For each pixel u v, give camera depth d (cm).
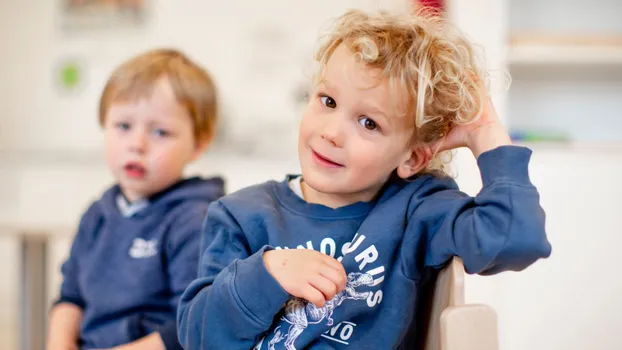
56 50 245
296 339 67
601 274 173
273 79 233
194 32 237
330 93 68
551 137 181
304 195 76
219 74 236
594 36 180
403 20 74
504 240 60
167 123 102
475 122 70
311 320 67
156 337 92
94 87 243
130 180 102
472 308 61
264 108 234
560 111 200
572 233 173
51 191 220
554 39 179
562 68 199
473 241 62
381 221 71
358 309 68
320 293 61
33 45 246
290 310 68
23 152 242
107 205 106
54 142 245
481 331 61
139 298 98
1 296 222
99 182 219
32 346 161
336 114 68
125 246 101
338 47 70
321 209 73
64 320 107
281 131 231
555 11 200
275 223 72
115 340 98
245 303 63
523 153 64
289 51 233
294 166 207
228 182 207
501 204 62
